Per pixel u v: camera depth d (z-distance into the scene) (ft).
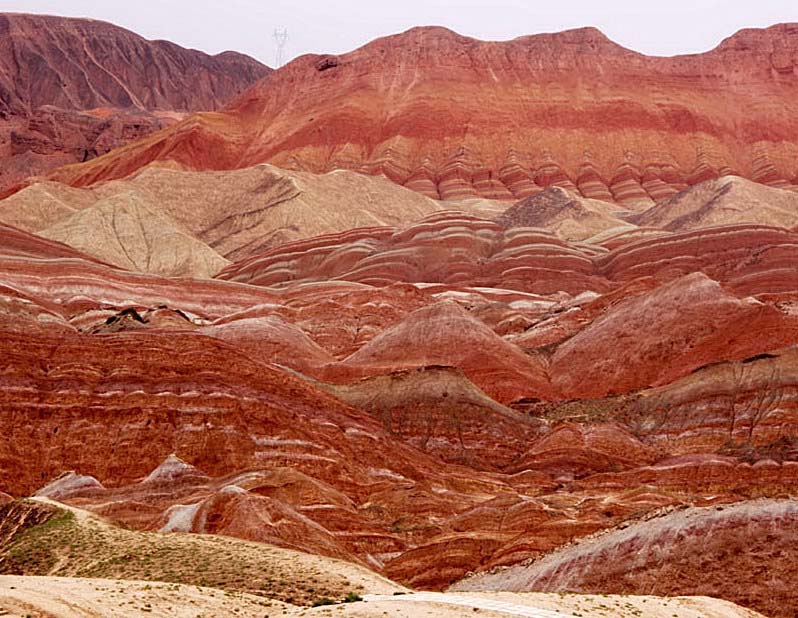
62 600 128.67
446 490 302.86
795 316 411.13
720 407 355.56
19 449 290.97
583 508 264.52
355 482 296.92
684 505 208.74
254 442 300.40
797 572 189.78
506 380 409.28
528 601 145.59
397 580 225.56
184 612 138.00
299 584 165.07
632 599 155.02
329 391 371.56
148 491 260.01
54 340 315.58
